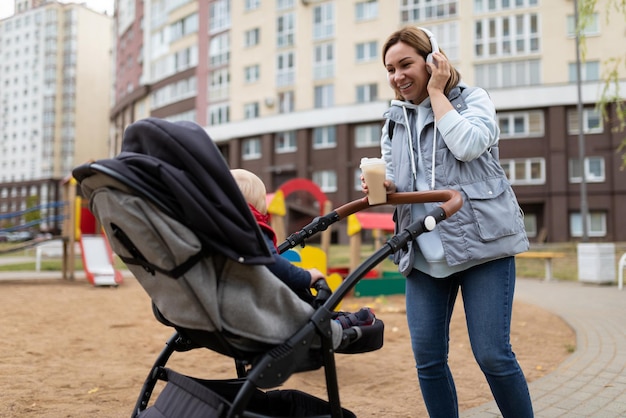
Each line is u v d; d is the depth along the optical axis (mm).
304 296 2105
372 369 4609
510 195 2395
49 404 3428
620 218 27188
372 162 2236
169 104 41219
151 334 6043
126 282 12680
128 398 3611
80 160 81625
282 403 2189
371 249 24266
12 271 15789
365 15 31969
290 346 1799
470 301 2352
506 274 2322
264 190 2461
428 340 2457
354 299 9570
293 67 33938
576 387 3863
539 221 29250
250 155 35719
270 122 34094
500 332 2270
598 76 27391
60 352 5027
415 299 2512
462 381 4199
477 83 29406
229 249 1721
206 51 38156
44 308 7871
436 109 2309
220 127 36500
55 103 80938
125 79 49969
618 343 5445
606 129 27312
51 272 15570
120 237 1820
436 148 2416
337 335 1958
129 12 48812
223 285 1788
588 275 12656
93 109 83438
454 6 29969
